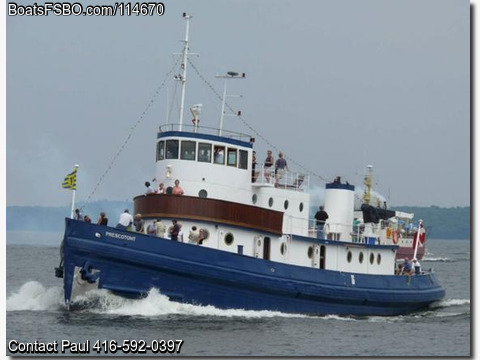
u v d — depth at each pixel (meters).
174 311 93.81
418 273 122.94
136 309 92.62
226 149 101.31
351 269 111.00
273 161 106.50
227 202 97.31
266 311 99.12
